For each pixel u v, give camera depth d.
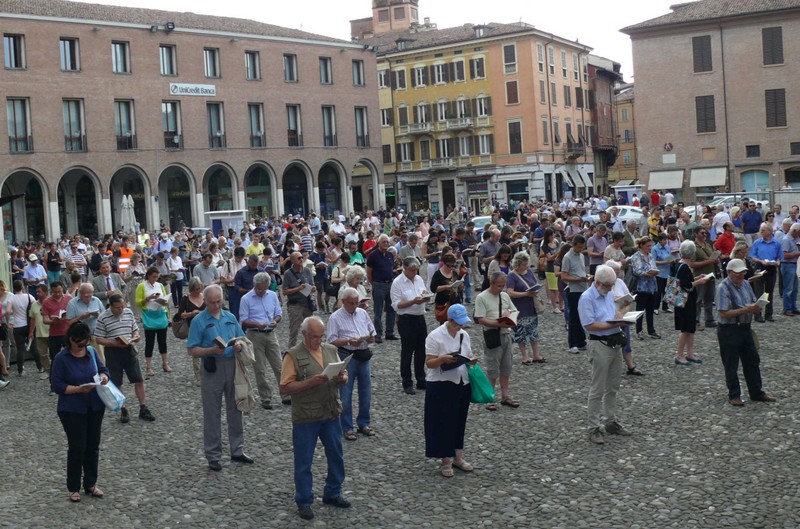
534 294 16.16
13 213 55.38
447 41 78.94
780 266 20.66
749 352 12.83
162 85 58.78
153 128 58.38
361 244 30.03
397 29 98.56
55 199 53.97
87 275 31.33
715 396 13.35
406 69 81.75
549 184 78.38
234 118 62.66
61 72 54.06
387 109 82.94
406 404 14.09
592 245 21.06
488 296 13.29
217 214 47.53
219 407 11.36
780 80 59.06
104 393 10.20
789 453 10.58
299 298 17.94
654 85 62.22
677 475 10.12
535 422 12.59
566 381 14.86
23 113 53.09
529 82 75.75
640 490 9.74
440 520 9.22
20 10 52.69
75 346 10.25
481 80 77.94
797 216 27.88
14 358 19.59
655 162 62.44
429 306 25.05
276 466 11.34
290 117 66.25
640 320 18.30
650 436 11.65
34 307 17.59
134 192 60.12
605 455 11.00
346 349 12.26
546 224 28.67
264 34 64.12
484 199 79.00
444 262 16.36
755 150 60.09
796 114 58.84
